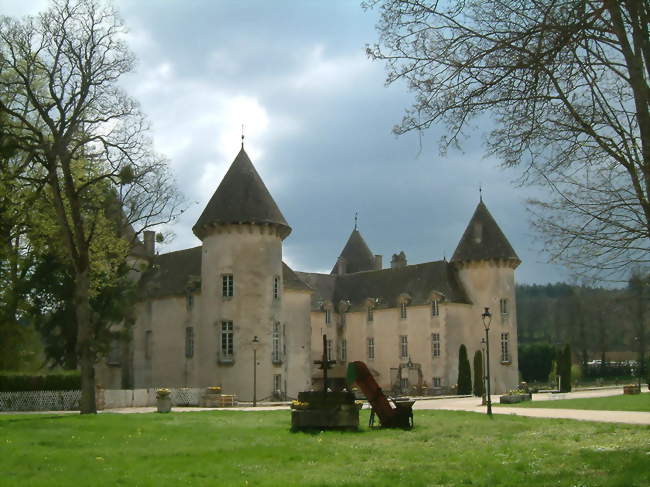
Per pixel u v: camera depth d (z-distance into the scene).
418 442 18.47
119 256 41.38
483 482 11.52
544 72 13.13
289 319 54.06
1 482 12.16
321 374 66.88
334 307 70.62
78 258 29.16
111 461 14.93
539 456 14.83
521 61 12.78
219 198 49.44
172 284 55.75
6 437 19.20
